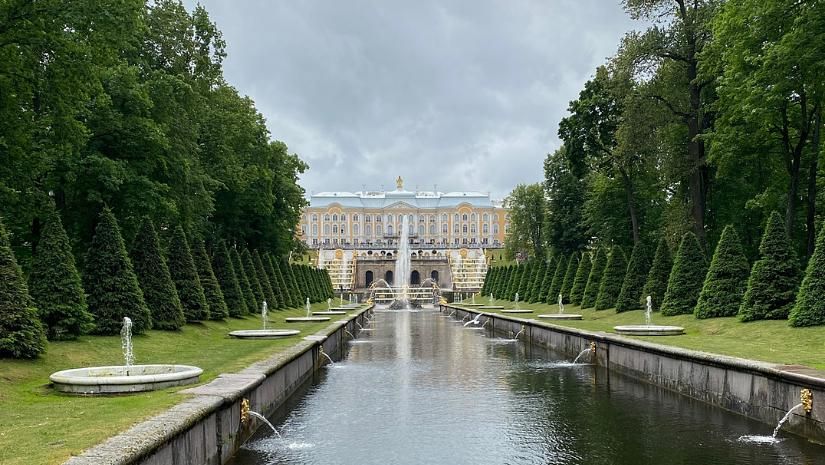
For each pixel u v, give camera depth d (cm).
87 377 1041
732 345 1584
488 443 1043
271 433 1119
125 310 1883
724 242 2338
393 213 16188
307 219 16012
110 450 620
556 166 6444
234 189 4222
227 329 2523
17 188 2336
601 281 3544
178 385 1066
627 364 1764
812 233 2956
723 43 2978
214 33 3900
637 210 4778
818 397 989
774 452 964
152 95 3019
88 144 2792
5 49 2077
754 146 3180
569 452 985
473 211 16162
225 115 4103
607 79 3869
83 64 2180
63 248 1661
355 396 1494
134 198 2781
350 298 8006
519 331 3102
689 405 1340
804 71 2567
